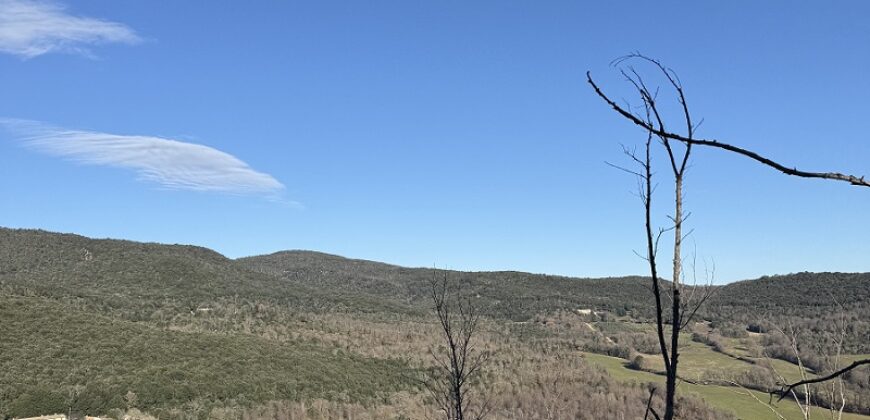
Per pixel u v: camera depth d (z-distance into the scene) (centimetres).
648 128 259
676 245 313
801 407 385
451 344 758
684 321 311
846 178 216
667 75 291
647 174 315
